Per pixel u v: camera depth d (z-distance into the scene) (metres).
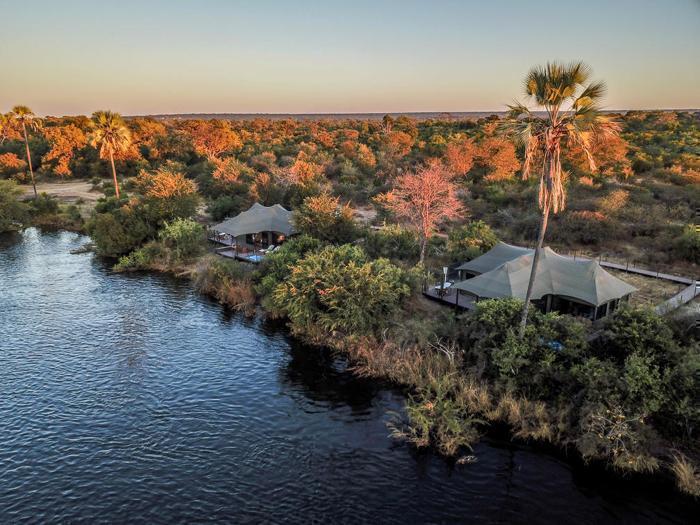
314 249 30.41
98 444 16.25
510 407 16.97
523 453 15.70
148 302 29.98
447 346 20.06
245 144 101.62
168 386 20.06
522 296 22.64
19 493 13.96
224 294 30.06
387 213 46.62
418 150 81.69
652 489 14.08
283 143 104.00
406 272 26.42
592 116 14.65
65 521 12.97
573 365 16.89
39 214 57.84
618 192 47.09
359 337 22.61
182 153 88.69
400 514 13.23
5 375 20.77
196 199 46.38
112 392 19.53
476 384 18.34
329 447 16.16
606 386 15.60
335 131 121.56
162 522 12.94
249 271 31.67
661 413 15.55
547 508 13.45
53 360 22.23
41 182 83.81
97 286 33.12
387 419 17.75
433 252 36.00
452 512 13.31
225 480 14.56
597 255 37.00
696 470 14.18
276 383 20.39
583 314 23.55
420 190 33.59
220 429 17.16
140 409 18.36
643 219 42.19
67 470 14.96
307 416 17.98
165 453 15.81
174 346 23.83
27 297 30.78
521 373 17.64
